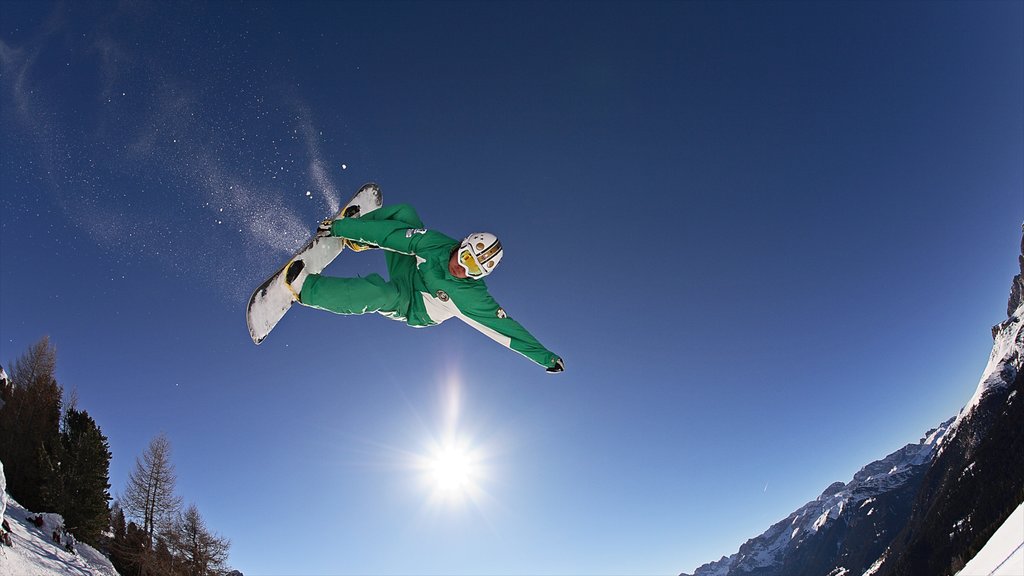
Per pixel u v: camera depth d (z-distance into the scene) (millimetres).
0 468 17844
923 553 100625
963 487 102188
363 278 5105
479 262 4652
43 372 45031
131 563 34375
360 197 6195
